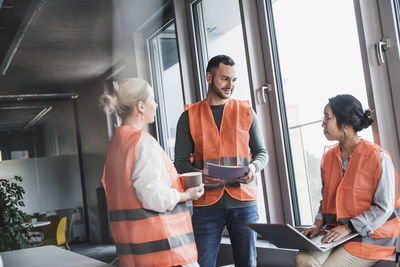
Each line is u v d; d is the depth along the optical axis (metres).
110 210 1.64
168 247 1.55
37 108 10.01
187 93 4.16
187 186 1.72
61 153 9.97
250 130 2.38
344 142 2.12
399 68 2.30
